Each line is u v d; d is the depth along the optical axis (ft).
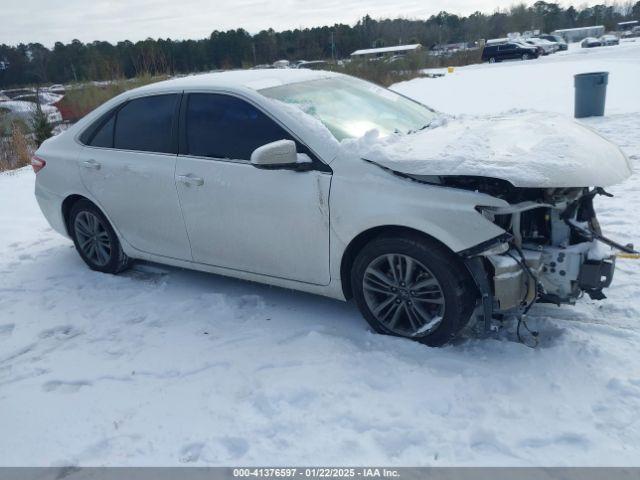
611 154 11.48
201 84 13.91
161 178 14.15
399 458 8.58
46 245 20.02
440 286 10.84
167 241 14.79
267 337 12.39
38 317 14.26
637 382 9.84
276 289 14.97
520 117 13.56
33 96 59.67
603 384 9.89
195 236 14.06
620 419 9.03
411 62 107.76
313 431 9.23
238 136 12.99
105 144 15.69
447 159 10.38
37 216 23.88
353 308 13.56
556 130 11.75
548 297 11.07
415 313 11.50
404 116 14.35
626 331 11.43
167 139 14.26
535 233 11.28
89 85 58.13
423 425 9.19
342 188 11.42
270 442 9.07
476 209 10.26
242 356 11.66
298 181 11.96
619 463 8.20
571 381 10.04
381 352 11.23
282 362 11.28
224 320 13.39
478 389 9.96
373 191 11.10
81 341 12.91
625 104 40.78
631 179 22.16
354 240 11.68
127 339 12.82
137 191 14.79
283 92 13.37
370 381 10.42
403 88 74.33
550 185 9.75
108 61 61.46
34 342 13.07
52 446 9.41
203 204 13.51
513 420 9.20
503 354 11.00
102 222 16.28
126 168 14.87
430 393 9.92
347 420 9.43
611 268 10.80
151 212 14.73
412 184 10.82
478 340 11.63
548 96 51.08
